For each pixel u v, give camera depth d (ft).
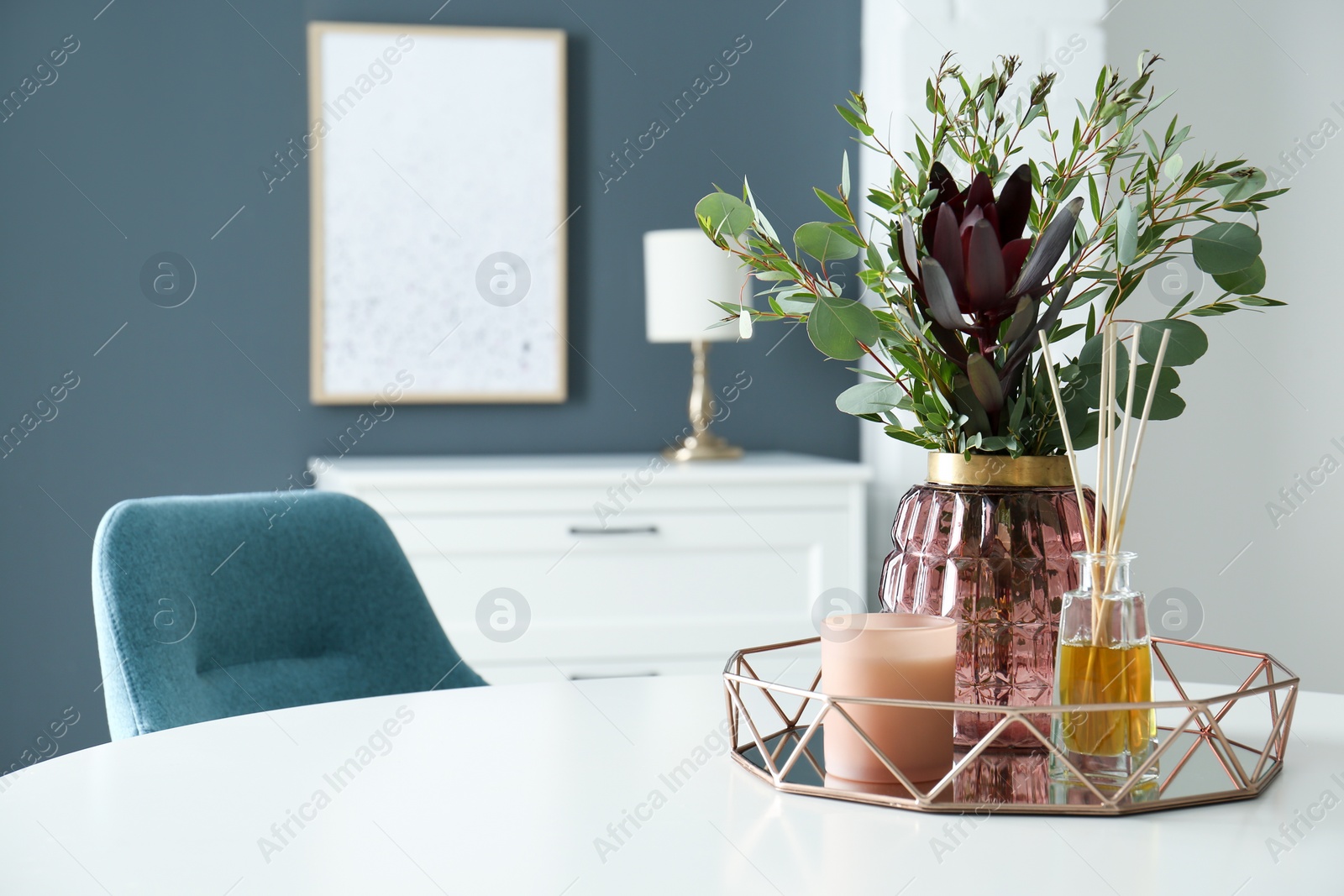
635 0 10.34
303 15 9.87
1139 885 2.12
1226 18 10.65
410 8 10.01
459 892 2.11
